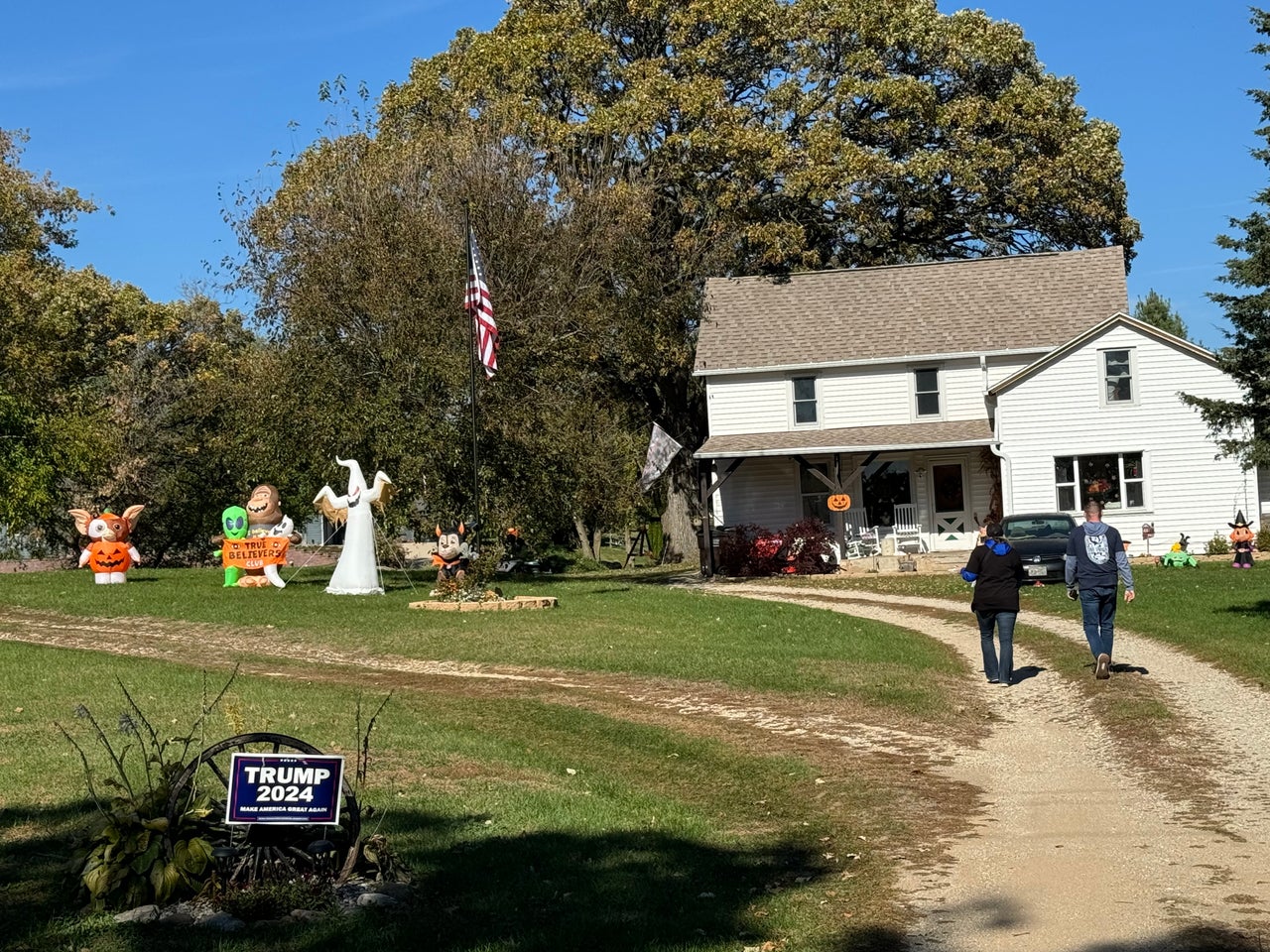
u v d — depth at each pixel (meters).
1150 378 39.38
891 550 41.47
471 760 13.36
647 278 41.69
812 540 40.56
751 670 19.11
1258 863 9.18
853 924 8.12
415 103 50.50
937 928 7.93
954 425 41.94
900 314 44.16
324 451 32.69
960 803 11.84
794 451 40.94
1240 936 7.43
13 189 48.47
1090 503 18.33
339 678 18.94
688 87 45.78
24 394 39.09
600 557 60.38
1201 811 11.02
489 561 27.91
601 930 7.89
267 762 8.18
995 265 45.25
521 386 34.88
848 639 22.80
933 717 16.30
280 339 34.62
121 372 47.44
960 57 49.25
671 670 19.17
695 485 52.88
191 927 7.68
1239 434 38.12
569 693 17.86
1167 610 24.89
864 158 46.25
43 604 26.73
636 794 12.57
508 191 37.31
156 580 32.75
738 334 44.53
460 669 19.95
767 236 46.97
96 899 7.96
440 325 33.34
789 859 10.27
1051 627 24.72
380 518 32.50
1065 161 48.19
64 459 35.94
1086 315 42.62
